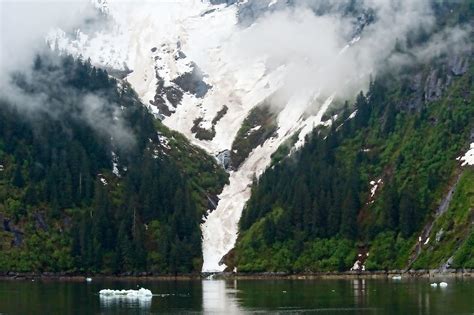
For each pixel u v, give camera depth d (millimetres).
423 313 190625
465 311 192625
